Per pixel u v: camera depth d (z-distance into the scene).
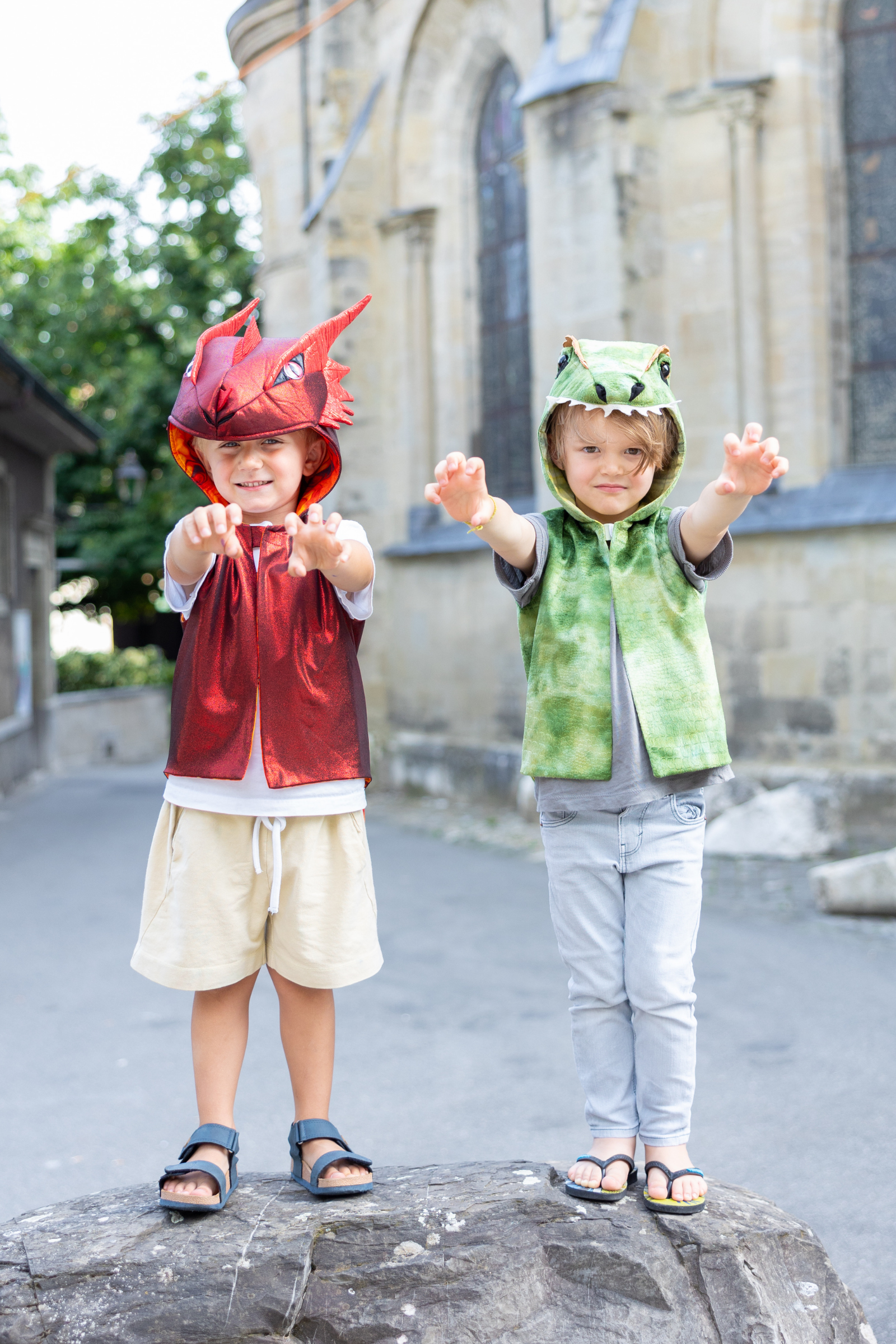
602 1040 2.48
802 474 10.96
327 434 2.45
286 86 16.75
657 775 2.41
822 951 6.75
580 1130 4.41
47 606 20.98
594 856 2.44
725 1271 2.29
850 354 11.06
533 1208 2.41
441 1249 2.32
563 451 2.54
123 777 20.66
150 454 29.38
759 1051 5.14
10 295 27.92
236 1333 2.21
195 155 26.25
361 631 2.56
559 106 11.41
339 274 15.05
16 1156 4.31
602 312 11.21
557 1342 2.24
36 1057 5.40
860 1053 5.07
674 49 11.28
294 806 2.40
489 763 13.08
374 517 15.27
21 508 18.91
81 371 28.52
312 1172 2.48
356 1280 2.28
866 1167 3.96
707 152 11.15
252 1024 5.84
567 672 2.47
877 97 10.84
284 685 2.41
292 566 2.15
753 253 11.02
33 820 14.39
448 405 14.64
